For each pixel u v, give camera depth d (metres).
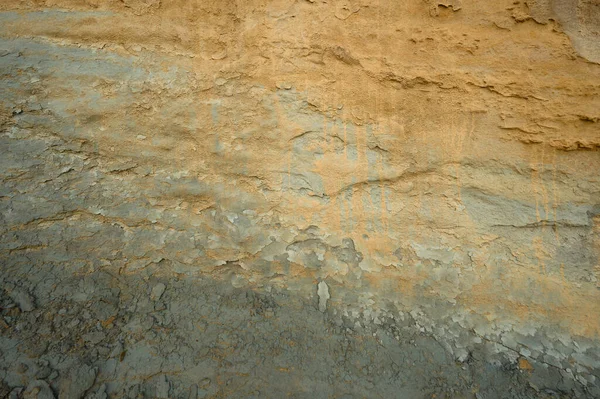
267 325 2.40
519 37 2.36
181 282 2.51
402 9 2.46
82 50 2.58
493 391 2.24
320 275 2.58
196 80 2.59
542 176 2.47
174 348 2.25
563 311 2.41
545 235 2.48
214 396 2.11
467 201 2.55
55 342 2.16
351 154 2.61
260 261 2.60
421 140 2.55
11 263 2.34
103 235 2.50
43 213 2.45
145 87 2.58
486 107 2.45
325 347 2.35
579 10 2.26
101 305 2.34
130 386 2.09
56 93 2.55
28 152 2.49
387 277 2.56
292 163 2.64
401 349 2.37
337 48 2.52
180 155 2.62
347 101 2.57
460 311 2.47
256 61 2.58
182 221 2.60
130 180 2.59
